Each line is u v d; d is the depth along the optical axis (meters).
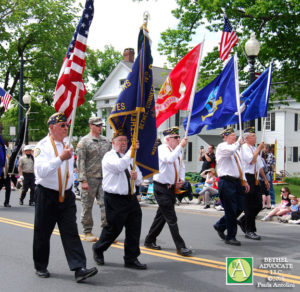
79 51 5.41
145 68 5.43
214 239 7.59
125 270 5.42
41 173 4.57
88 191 7.19
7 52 31.55
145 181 13.76
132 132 5.52
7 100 17.81
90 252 6.41
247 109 7.90
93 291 4.57
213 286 4.78
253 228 7.78
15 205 12.89
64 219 4.90
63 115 4.93
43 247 5.07
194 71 6.96
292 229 8.88
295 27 17.09
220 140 33.94
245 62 18.09
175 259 6.03
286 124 32.16
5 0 30.02
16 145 12.03
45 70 32.88
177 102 7.04
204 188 11.95
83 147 7.09
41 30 30.36
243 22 17.25
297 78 18.53
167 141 6.51
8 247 6.84
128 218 5.48
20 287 4.72
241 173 7.08
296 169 32.91
